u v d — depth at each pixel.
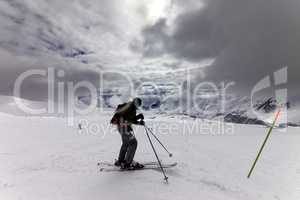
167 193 4.32
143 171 5.49
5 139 10.22
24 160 6.53
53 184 4.57
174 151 8.70
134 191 4.30
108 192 4.24
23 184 4.55
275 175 6.26
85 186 4.50
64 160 6.59
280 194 4.93
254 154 9.06
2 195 3.97
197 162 7.07
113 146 9.33
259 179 5.89
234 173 6.24
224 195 4.59
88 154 7.52
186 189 4.59
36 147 8.67
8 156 6.99
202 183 5.16
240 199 4.51
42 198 3.90
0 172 5.33
